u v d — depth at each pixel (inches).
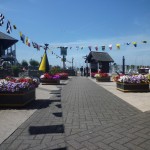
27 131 213.0
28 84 363.9
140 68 1515.7
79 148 170.1
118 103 368.5
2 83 337.1
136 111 300.0
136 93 512.7
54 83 770.8
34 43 585.9
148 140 183.6
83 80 1073.5
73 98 429.7
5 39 524.4
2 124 237.5
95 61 1485.0
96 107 332.2
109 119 255.9
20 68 1216.8
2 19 360.5
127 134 199.2
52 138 193.0
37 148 171.5
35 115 279.7
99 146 173.3
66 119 258.2
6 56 1574.8
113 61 1472.7
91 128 220.5
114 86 715.4
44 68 824.9
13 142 184.4
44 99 416.2
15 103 327.6
